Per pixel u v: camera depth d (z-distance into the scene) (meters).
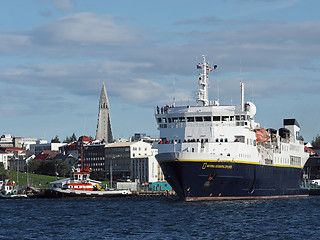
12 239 101.38
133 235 103.25
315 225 114.25
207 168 147.75
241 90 180.12
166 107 162.75
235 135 155.62
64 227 116.31
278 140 185.25
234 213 131.62
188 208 141.12
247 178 160.38
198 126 156.75
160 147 159.25
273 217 126.00
